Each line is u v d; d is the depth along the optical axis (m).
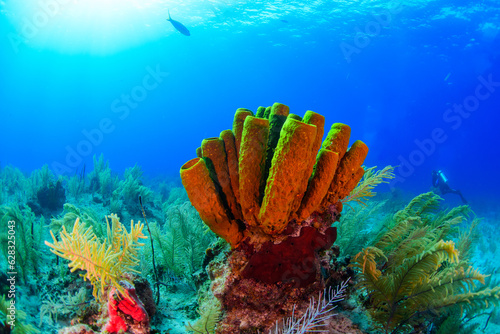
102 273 1.70
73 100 85.56
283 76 60.72
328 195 2.22
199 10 31.39
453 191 13.37
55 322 2.14
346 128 2.18
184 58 56.41
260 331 2.03
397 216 3.38
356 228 3.79
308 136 1.66
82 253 1.62
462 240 3.08
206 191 1.83
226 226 1.95
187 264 3.19
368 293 2.32
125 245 1.95
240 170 1.97
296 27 35.38
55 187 6.87
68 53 51.50
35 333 1.94
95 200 7.89
